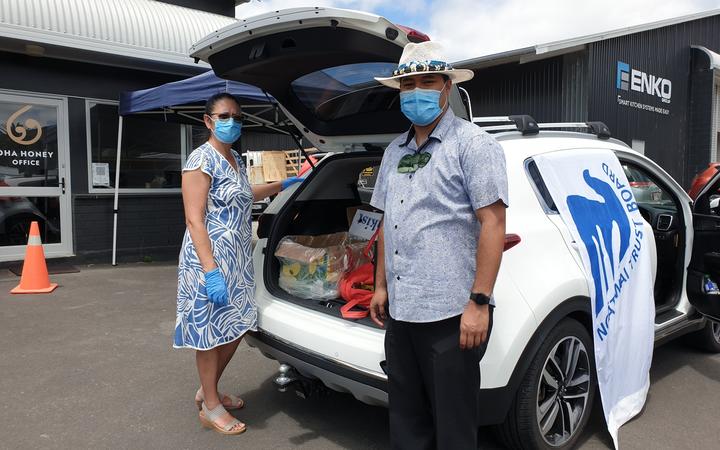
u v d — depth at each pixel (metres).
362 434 3.19
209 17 9.68
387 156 2.36
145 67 8.45
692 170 13.80
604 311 2.96
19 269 7.48
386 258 2.28
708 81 13.34
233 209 3.02
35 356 4.33
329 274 3.08
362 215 3.56
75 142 8.02
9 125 7.53
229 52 3.12
